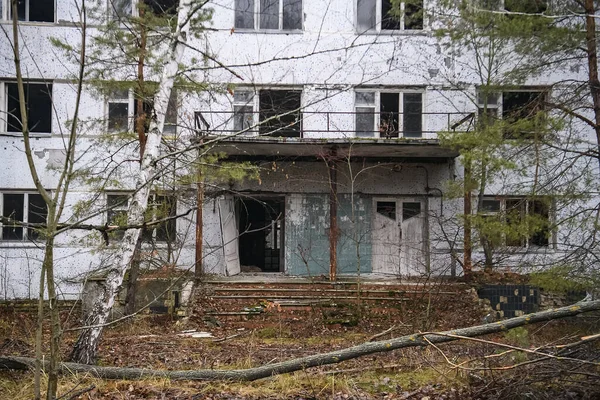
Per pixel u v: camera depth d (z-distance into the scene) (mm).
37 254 17391
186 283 15070
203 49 16797
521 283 15047
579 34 11172
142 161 8430
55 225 4352
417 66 17797
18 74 4004
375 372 8391
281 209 18953
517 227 10633
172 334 12391
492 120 12906
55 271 17047
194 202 15289
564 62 14742
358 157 18062
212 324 13664
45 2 17609
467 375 7641
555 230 11023
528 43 11609
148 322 13484
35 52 17453
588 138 15125
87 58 12281
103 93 12664
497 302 14789
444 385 7641
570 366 7027
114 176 14016
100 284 11055
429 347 8914
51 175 17453
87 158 16484
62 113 17469
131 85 12273
